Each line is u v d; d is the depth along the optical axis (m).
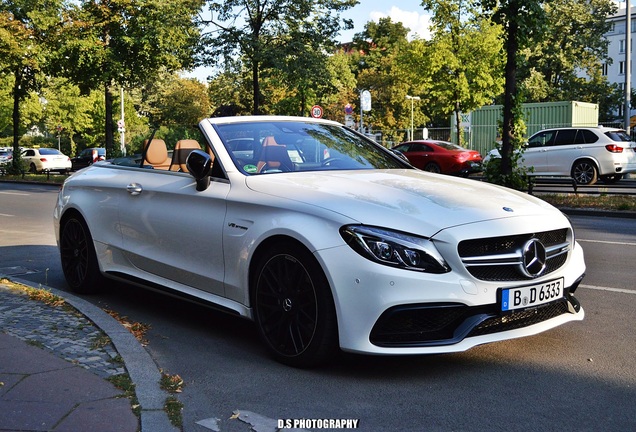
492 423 3.29
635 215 13.61
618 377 3.93
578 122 31.34
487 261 3.79
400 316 3.68
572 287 4.34
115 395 3.47
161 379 3.78
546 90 52.53
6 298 5.65
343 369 4.08
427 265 3.66
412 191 4.23
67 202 6.23
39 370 3.83
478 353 4.38
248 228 4.32
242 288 4.40
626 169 20.59
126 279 5.57
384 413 3.42
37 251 8.87
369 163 5.22
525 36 15.18
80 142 68.94
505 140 15.89
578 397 3.62
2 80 34.88
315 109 27.42
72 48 27.59
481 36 29.80
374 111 58.06
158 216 5.14
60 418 3.17
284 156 4.96
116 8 27.78
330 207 3.94
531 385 3.80
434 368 4.09
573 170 21.02
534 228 3.98
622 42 77.88
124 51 28.16
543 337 4.74
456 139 35.34
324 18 25.23
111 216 5.71
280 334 4.16
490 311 3.79
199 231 4.71
